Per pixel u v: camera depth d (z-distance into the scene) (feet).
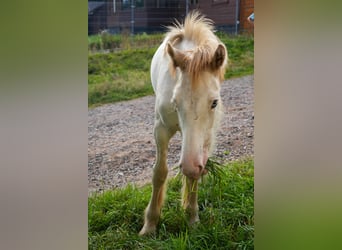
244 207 7.98
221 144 9.73
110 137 10.84
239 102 10.90
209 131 6.38
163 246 7.27
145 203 8.59
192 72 6.08
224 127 10.21
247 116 10.54
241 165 9.08
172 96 6.45
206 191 8.57
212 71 6.29
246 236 7.43
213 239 7.36
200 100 6.07
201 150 6.16
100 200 8.56
